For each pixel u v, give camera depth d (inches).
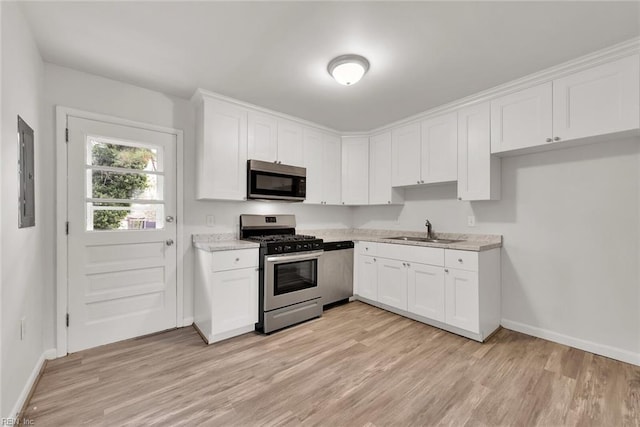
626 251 84.2
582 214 91.7
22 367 64.1
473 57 79.4
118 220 97.1
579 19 63.8
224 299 97.1
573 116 83.0
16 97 60.7
